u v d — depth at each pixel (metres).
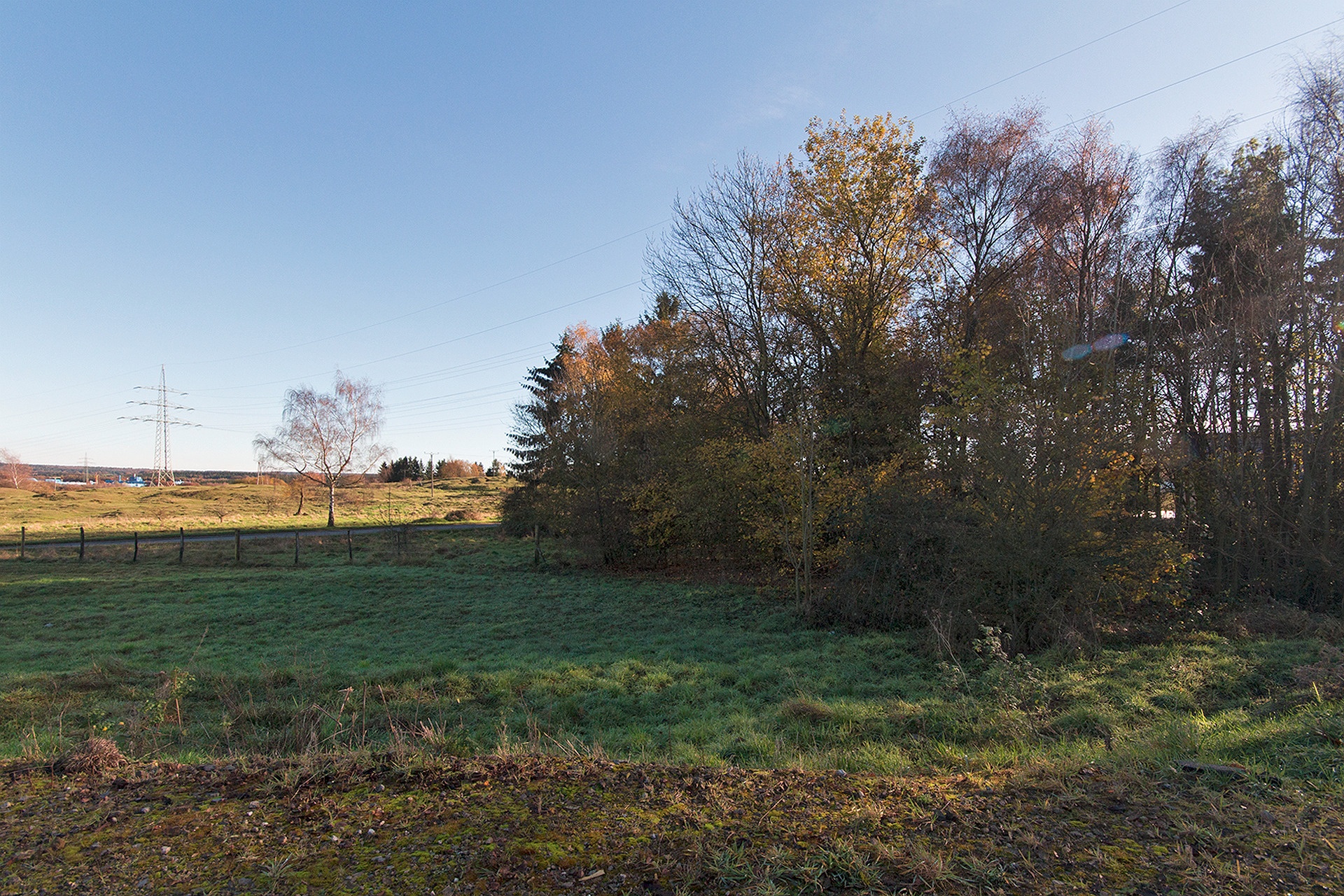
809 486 16.77
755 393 24.67
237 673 10.59
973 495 14.06
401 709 8.90
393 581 21.17
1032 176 20.61
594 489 25.73
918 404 20.80
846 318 23.02
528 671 10.99
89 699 9.27
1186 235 19.42
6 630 14.99
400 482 86.00
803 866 2.80
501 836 3.12
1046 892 2.61
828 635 14.14
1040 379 12.73
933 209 21.70
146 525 40.25
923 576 14.37
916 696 9.20
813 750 6.46
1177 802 3.55
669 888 2.65
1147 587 12.89
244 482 81.06
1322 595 15.13
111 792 3.74
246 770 4.08
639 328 32.66
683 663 12.07
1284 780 3.92
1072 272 20.53
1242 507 16.02
